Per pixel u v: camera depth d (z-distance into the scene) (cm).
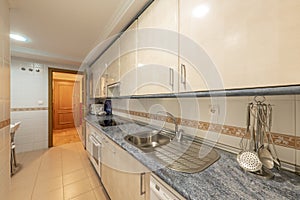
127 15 153
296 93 48
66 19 178
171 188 70
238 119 97
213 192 61
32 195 180
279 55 50
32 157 296
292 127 75
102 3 149
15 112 320
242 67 61
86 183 206
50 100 361
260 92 56
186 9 89
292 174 73
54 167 253
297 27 47
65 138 443
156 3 118
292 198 57
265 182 68
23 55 294
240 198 57
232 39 64
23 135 328
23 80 329
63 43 248
